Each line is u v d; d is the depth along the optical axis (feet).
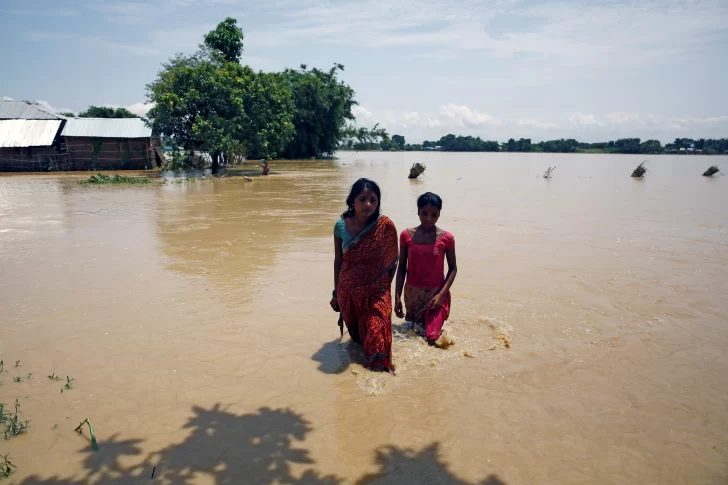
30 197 60.44
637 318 18.16
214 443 10.87
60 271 24.63
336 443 10.91
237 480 9.71
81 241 32.19
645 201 56.44
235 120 101.40
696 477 9.87
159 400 12.59
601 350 15.55
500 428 11.48
